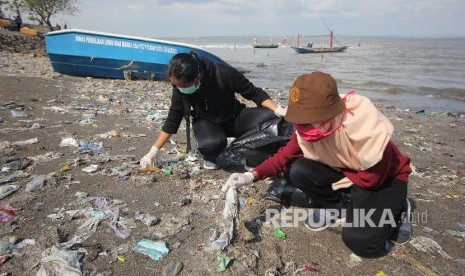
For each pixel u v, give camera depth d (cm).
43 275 236
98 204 331
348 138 248
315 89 225
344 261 272
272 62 2775
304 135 250
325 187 306
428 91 1408
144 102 817
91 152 461
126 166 418
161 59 1153
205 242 282
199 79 358
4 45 2217
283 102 1020
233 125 416
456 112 1027
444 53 3944
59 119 614
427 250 288
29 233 283
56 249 262
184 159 447
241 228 292
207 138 392
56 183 367
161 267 255
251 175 301
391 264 269
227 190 302
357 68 2288
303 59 3098
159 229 297
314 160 295
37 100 760
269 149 382
